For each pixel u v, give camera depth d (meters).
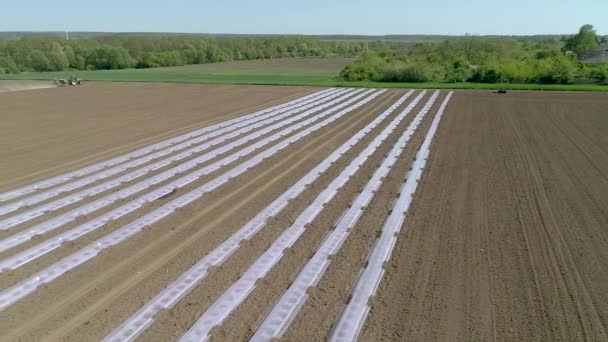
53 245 8.50
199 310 6.38
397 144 16.20
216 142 16.94
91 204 10.55
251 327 6.00
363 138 17.39
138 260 7.85
